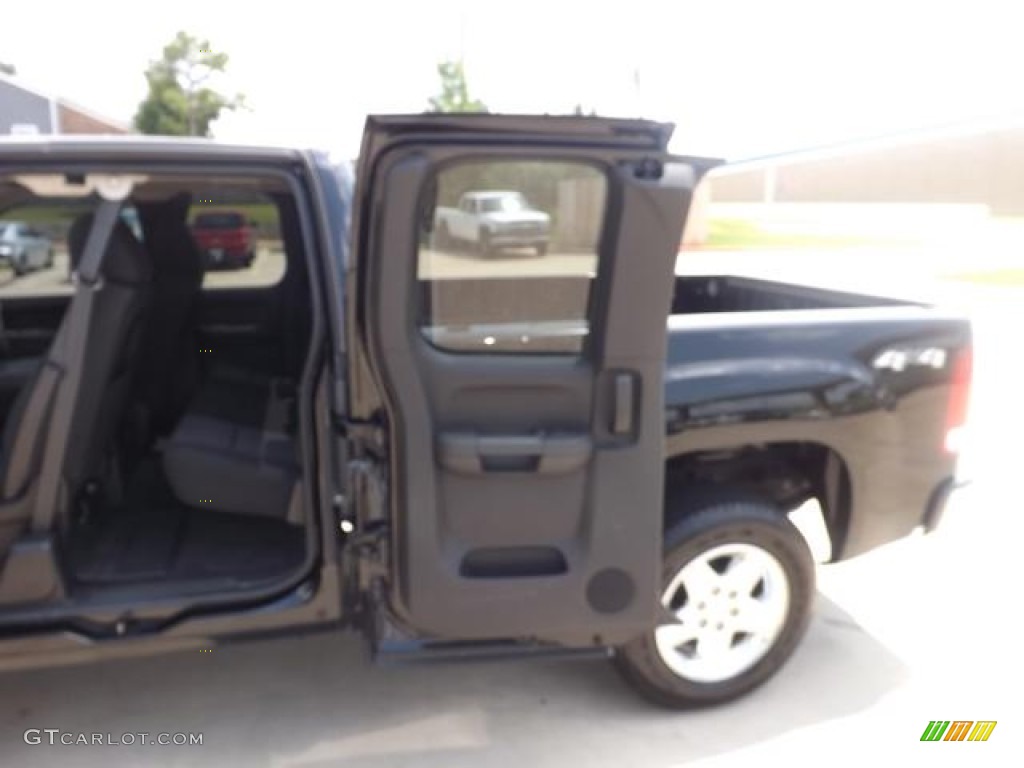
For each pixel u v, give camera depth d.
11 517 2.40
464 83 31.84
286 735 2.85
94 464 2.94
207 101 35.69
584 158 2.20
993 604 3.72
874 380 2.90
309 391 2.55
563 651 2.62
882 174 33.75
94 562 2.74
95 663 3.23
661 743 2.82
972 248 22.31
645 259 2.26
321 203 2.53
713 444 2.77
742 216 32.78
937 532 4.42
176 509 3.17
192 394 3.83
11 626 2.43
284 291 3.92
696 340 2.75
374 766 2.70
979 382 7.53
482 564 2.43
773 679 3.17
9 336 3.88
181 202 3.48
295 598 2.57
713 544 2.80
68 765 2.68
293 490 2.84
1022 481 5.13
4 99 27.50
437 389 2.30
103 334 2.69
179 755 2.74
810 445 3.07
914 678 3.19
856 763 2.73
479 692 3.09
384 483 2.42
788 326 2.85
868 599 3.77
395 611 2.43
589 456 2.39
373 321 2.23
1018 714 2.98
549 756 2.76
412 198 2.14
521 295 2.29
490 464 2.35
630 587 2.48
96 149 2.37
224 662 3.25
